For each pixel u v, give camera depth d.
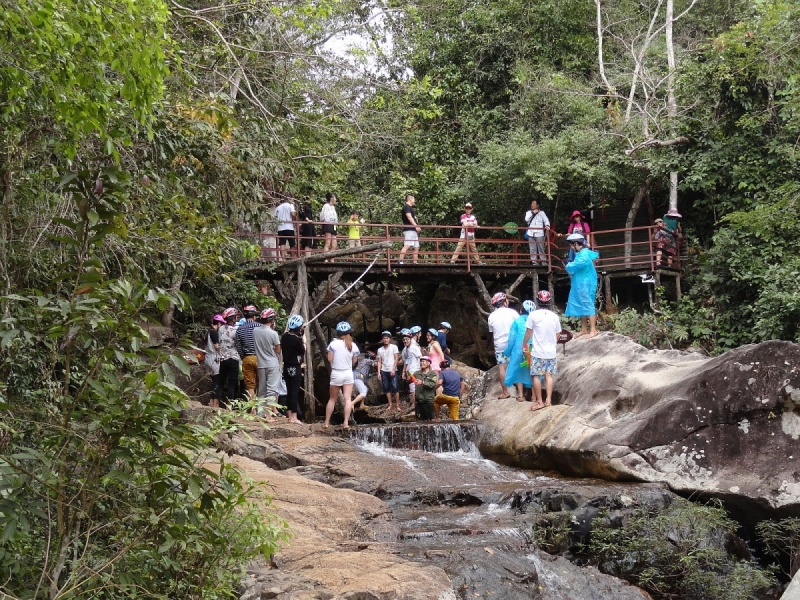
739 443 9.40
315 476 9.72
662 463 9.52
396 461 10.67
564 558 7.60
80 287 4.51
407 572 5.95
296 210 15.48
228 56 10.34
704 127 19.22
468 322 19.48
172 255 8.29
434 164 23.41
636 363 11.36
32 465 4.76
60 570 4.44
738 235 17.75
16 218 6.47
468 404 13.84
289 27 12.97
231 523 5.48
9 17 5.59
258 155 9.61
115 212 4.77
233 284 15.04
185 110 8.77
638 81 22.42
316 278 17.55
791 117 17.30
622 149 20.64
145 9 6.25
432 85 23.88
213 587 5.20
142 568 5.00
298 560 6.37
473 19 24.16
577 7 23.86
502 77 24.42
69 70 6.01
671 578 8.05
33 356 5.81
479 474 10.50
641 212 21.81
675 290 19.38
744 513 9.17
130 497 5.02
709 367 9.88
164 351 4.79
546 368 11.78
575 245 13.01
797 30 17.59
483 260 21.41
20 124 6.28
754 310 16.44
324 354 16.14
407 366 14.98
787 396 9.28
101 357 4.59
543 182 19.95
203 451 5.45
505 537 7.65
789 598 6.50
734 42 18.45
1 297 4.50
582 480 9.96
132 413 4.51
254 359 11.93
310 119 12.84
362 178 22.91
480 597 6.39
